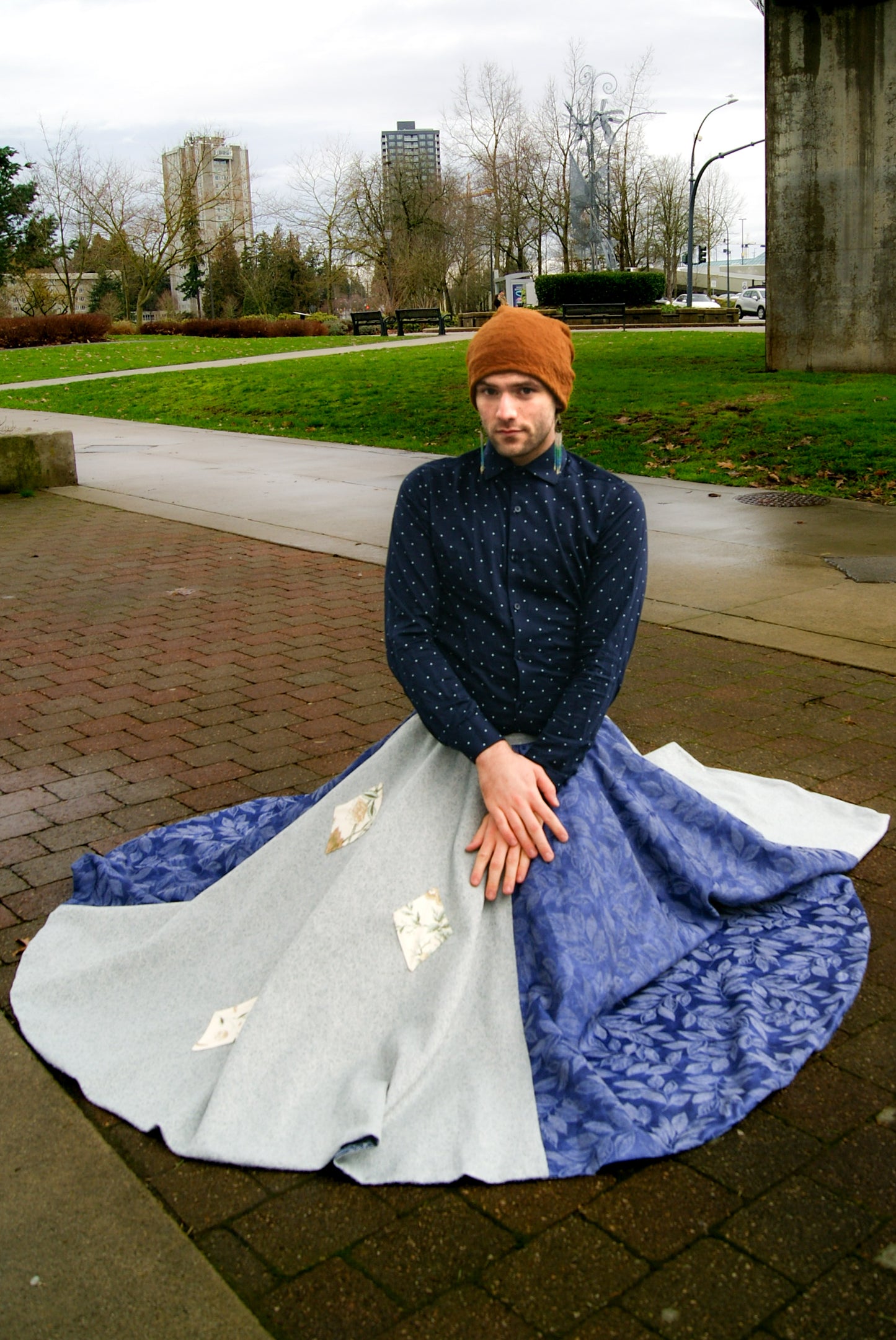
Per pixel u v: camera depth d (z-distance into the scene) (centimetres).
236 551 796
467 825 243
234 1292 183
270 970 248
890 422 1114
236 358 2717
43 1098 234
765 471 984
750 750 411
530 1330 174
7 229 5259
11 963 287
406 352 2475
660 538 768
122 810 378
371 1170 207
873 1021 252
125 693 501
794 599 611
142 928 288
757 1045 232
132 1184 208
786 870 293
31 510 986
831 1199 199
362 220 6188
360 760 285
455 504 252
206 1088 228
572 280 4034
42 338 3653
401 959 232
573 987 230
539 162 6147
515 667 250
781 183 1535
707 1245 189
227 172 5562
